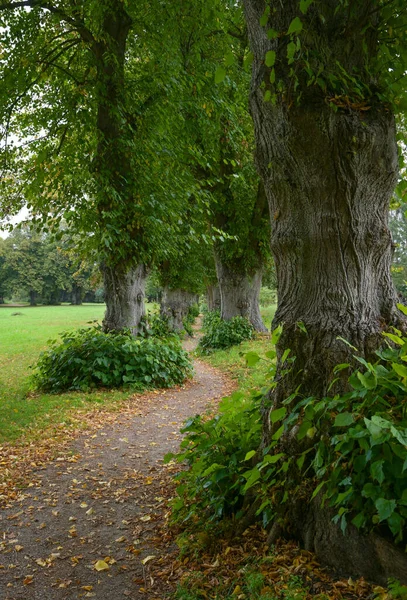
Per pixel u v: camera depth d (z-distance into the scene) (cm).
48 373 1083
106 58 1027
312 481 309
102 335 1114
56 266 7975
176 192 1138
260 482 339
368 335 321
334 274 333
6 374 1457
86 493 516
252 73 366
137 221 1070
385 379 269
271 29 309
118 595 323
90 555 383
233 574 300
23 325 3891
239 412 402
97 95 1037
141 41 1188
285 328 346
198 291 2783
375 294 344
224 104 1234
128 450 667
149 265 1222
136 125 1117
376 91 338
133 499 495
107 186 1001
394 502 238
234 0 1089
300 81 317
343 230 330
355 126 315
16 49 1071
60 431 747
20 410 859
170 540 392
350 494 262
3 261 8325
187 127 1304
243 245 1828
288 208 349
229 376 1290
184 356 1231
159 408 922
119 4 1055
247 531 341
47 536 419
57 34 1182
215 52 1260
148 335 1226
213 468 353
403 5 349
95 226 1026
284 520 320
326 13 328
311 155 323
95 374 1043
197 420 404
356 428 256
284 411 290
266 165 358
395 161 340
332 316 328
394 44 395
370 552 267
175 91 1115
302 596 255
